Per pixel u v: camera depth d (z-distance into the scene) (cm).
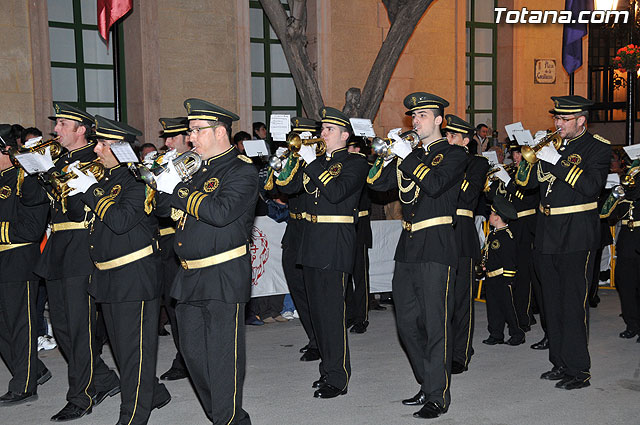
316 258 526
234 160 422
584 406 509
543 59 1388
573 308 550
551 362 588
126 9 802
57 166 488
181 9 1052
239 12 1094
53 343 693
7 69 938
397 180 498
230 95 1098
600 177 533
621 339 706
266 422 482
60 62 1018
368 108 954
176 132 588
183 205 399
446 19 1259
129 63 1045
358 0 1173
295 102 1199
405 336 508
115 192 443
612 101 2022
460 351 598
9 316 527
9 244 523
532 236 725
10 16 938
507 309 683
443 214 486
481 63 1370
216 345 414
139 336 452
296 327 776
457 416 489
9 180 525
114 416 498
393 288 507
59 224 484
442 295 487
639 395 533
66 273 477
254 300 792
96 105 1050
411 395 537
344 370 538
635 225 697
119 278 445
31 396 538
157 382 511
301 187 575
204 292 409
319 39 1141
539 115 1395
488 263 686
